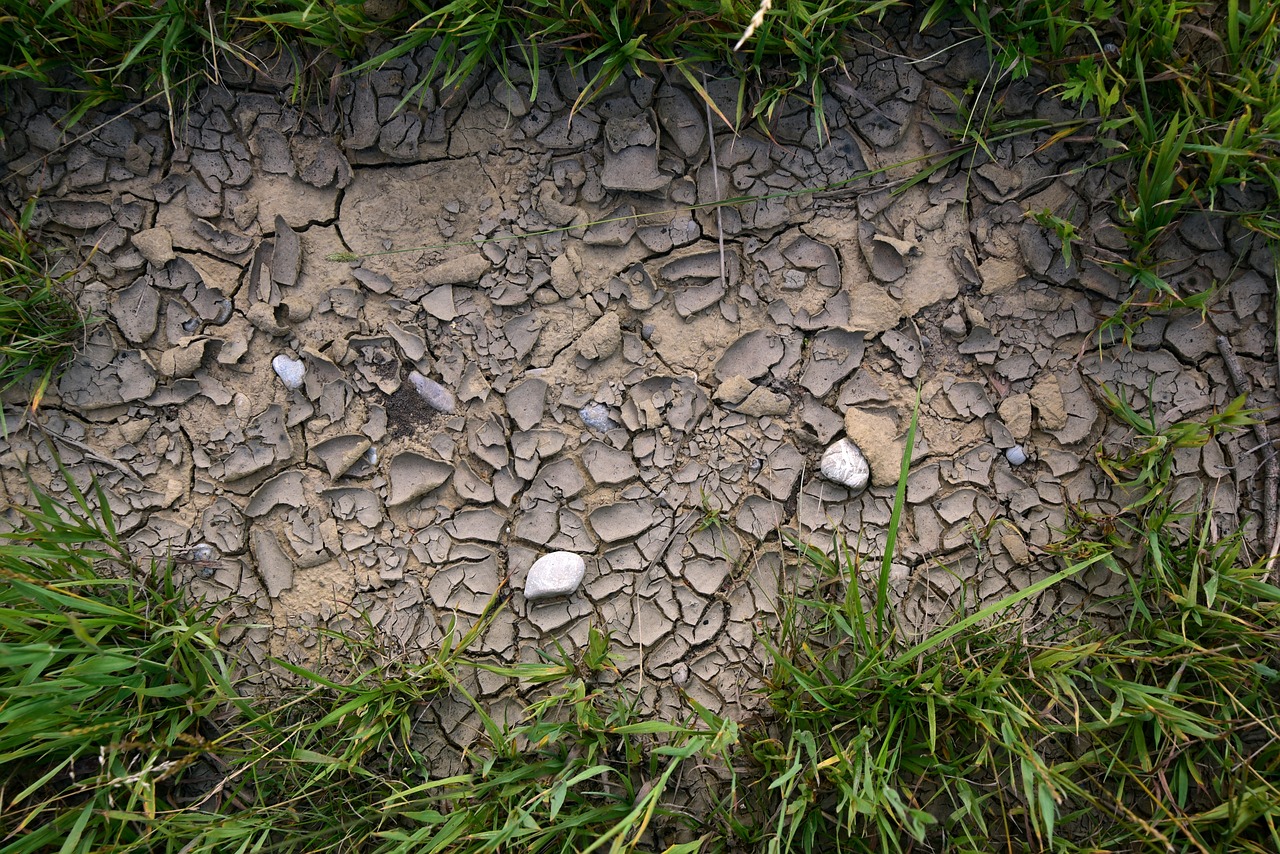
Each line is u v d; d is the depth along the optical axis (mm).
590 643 700
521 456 730
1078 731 675
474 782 701
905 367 730
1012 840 690
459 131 735
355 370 732
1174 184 712
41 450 727
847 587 710
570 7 697
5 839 671
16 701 659
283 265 733
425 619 723
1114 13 699
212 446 729
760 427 730
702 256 733
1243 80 687
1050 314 729
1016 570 721
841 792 657
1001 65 715
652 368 734
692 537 727
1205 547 702
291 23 702
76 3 705
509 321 733
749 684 717
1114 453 723
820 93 719
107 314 729
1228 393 722
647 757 705
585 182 732
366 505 729
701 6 692
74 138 730
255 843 690
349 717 697
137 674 677
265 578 723
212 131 734
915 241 731
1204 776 687
